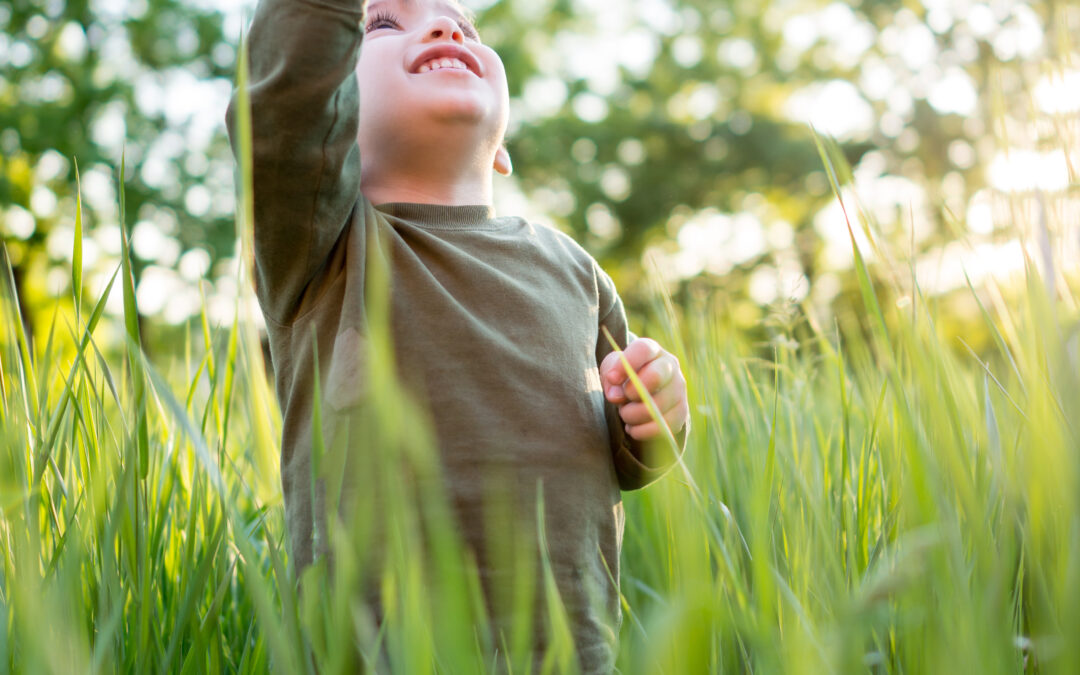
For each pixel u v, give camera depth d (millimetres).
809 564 968
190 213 11562
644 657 603
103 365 998
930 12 15617
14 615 902
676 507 853
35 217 9047
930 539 675
